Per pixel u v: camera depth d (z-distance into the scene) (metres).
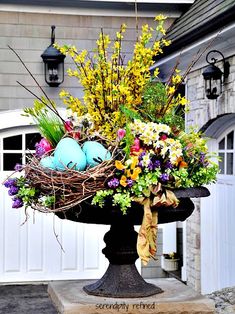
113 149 3.55
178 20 9.30
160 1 9.26
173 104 3.87
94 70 3.81
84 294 3.89
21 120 9.08
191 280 8.72
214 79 7.14
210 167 3.81
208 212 8.35
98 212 3.60
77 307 3.62
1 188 9.20
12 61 9.11
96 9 9.26
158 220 3.71
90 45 9.29
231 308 5.64
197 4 8.83
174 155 3.49
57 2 9.13
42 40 9.16
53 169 3.46
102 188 3.43
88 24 9.29
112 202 3.50
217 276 8.16
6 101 9.09
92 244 9.41
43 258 9.34
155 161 3.50
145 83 3.84
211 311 3.72
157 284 4.18
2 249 9.26
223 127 8.03
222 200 8.05
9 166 9.21
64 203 3.43
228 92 7.18
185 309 3.69
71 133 3.68
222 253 8.04
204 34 7.02
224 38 6.86
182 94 9.34
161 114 3.83
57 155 3.48
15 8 9.08
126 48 9.34
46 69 9.02
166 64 8.63
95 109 3.78
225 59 7.23
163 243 9.53
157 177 3.51
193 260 8.65
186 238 8.92
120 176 3.46
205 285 8.41
